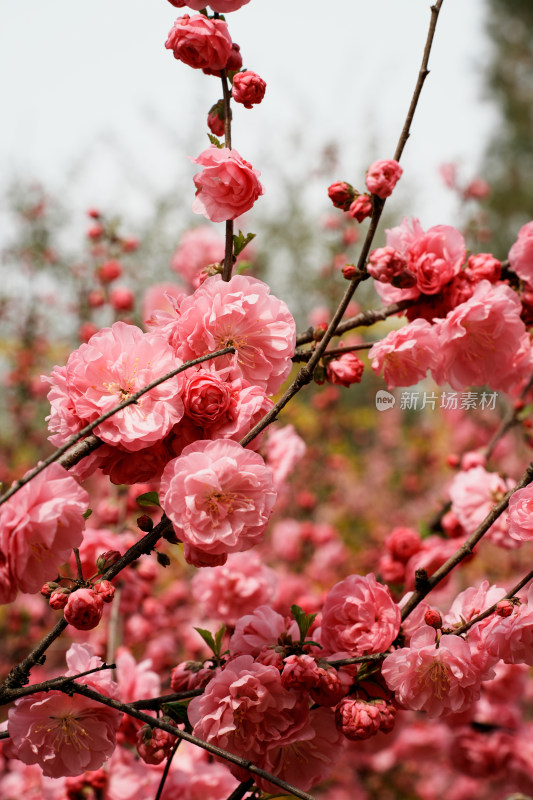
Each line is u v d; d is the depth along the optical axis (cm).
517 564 129
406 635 62
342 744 61
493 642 59
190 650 99
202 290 60
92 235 104
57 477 56
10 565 56
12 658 107
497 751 84
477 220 106
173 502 57
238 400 59
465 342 66
